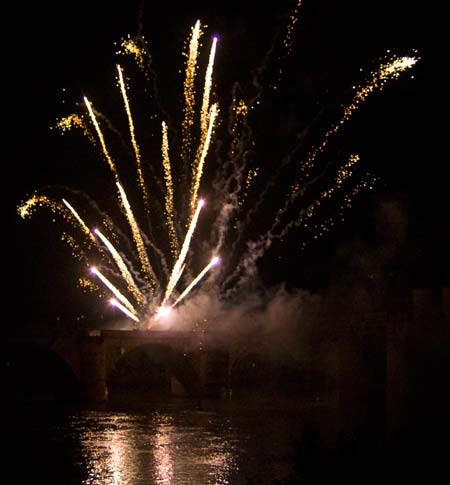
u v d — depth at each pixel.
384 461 43.22
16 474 53.09
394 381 57.28
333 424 65.50
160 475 52.62
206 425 69.50
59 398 86.69
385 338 62.97
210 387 88.62
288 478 47.66
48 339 83.50
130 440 63.16
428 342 55.06
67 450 59.84
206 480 51.38
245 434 65.19
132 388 97.69
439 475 41.12
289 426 68.31
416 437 47.19
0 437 64.12
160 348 92.75
